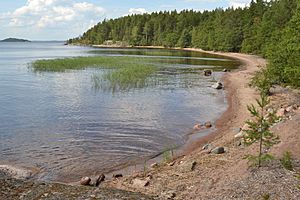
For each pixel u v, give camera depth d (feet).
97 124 71.05
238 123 69.56
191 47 463.01
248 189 33.50
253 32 307.78
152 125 70.23
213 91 113.09
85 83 126.82
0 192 32.04
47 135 63.41
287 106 76.28
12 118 75.92
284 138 46.60
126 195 32.60
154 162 49.55
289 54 94.79
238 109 83.25
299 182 33.42
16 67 194.08
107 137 62.08
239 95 101.96
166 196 35.22
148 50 411.95
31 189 33.01
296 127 50.31
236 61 240.73
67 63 187.93
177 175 41.06
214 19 445.78
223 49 360.69
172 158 50.60
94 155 52.75
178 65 204.13
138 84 122.83
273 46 120.37
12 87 119.85
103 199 31.12
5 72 167.32
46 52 394.93
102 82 126.62
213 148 50.57
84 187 33.96
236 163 41.32
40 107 87.35
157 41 528.63
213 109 85.61
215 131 65.36
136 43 550.36
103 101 94.58
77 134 63.98
